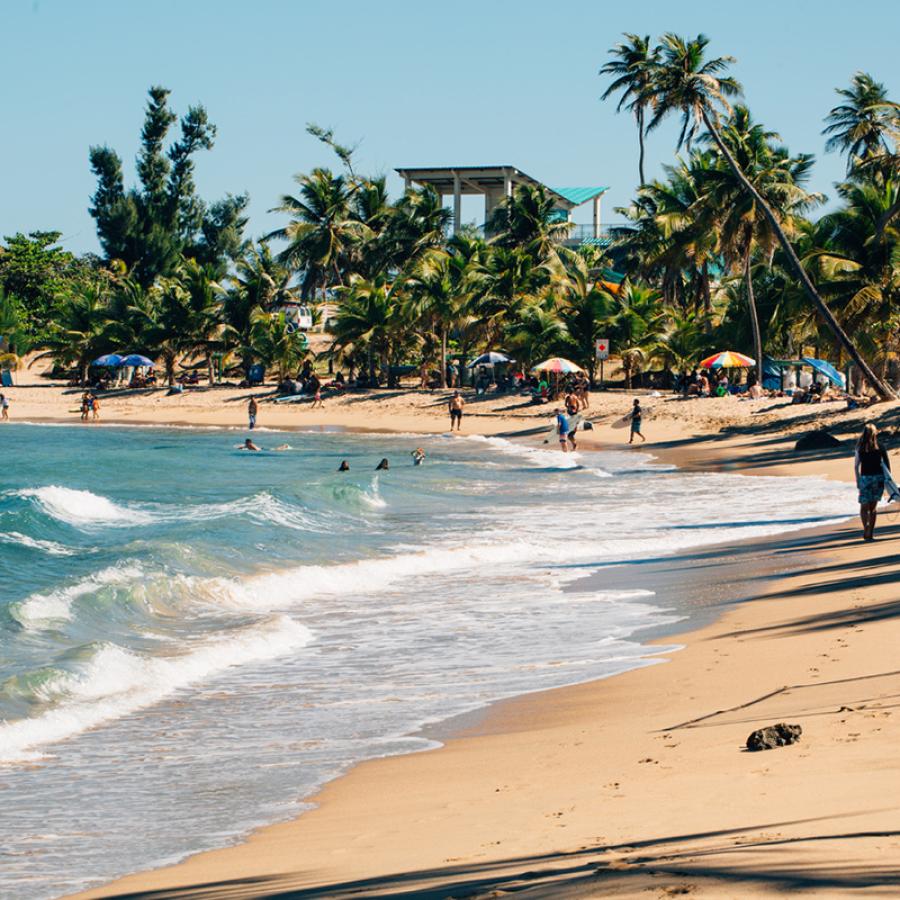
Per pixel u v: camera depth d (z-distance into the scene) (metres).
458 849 10.60
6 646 24.19
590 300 115.69
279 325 138.00
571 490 56.59
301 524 43.78
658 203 122.19
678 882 7.78
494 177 172.38
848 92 121.50
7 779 15.88
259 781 15.22
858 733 13.32
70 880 11.61
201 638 25.30
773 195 95.69
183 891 10.42
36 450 86.19
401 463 73.62
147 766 16.31
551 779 13.36
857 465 33.16
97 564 35.16
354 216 153.62
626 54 130.38
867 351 92.31
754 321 99.75
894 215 81.25
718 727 14.97
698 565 32.44
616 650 22.19
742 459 71.06
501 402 115.25
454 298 122.62
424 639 24.67
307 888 9.78
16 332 167.00
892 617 21.47
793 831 9.42
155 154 198.88
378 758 15.93
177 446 91.12
